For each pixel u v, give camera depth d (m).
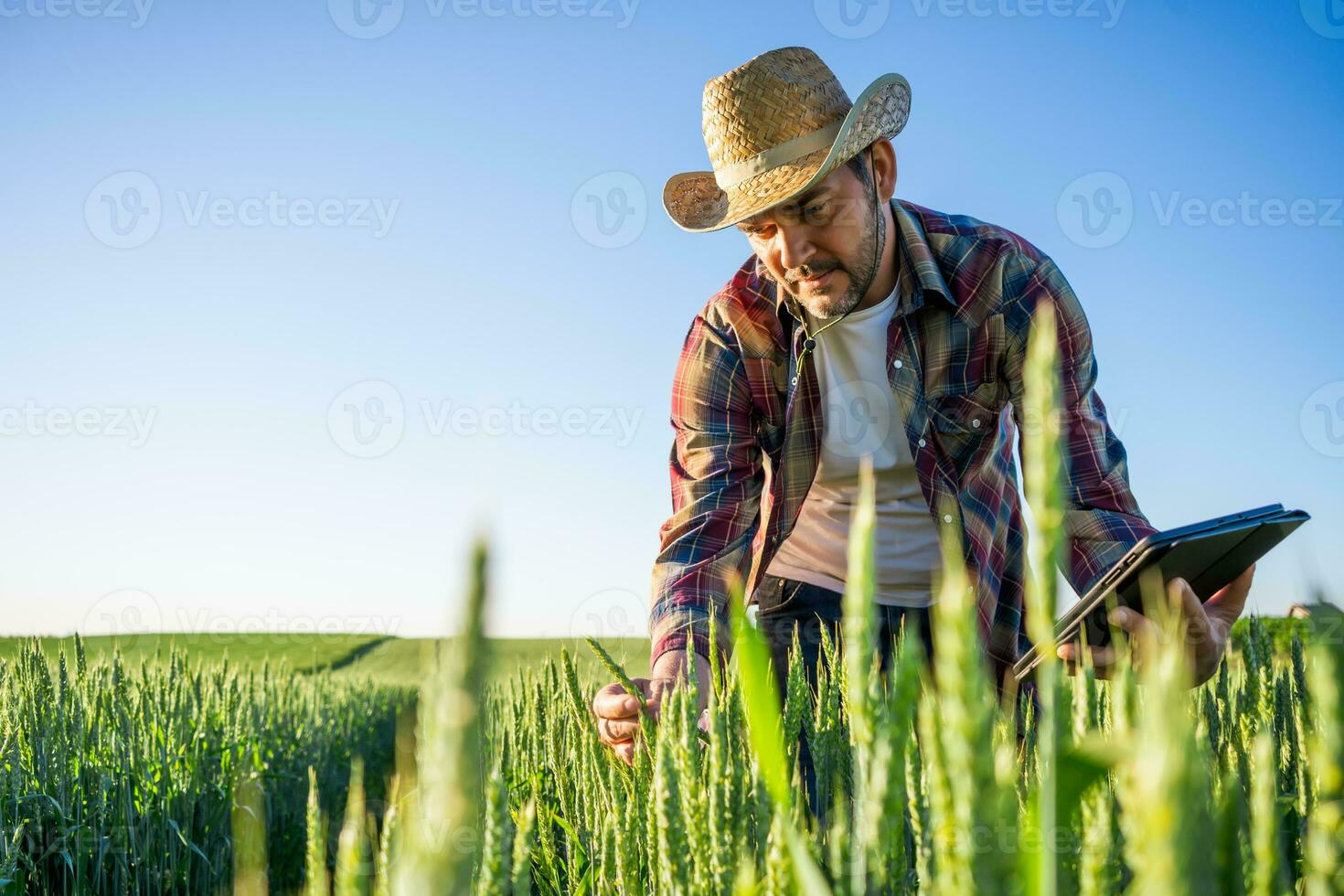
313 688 9.77
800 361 3.29
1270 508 1.87
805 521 3.41
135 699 5.44
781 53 3.06
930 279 3.13
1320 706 0.57
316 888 0.59
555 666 2.54
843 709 1.40
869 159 2.99
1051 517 0.51
